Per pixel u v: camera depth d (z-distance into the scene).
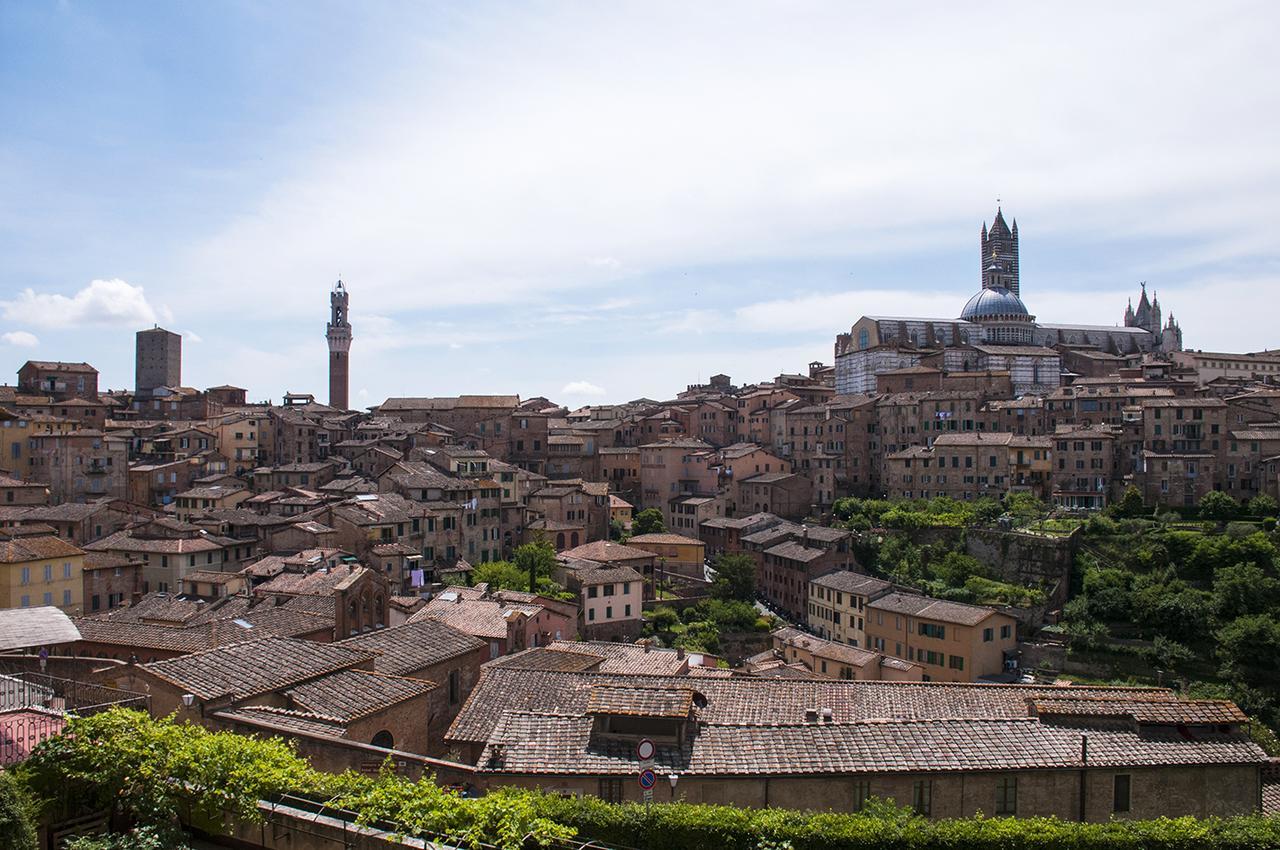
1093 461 170.12
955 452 183.25
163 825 27.69
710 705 46.81
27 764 27.66
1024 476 178.50
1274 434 157.38
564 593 132.25
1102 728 40.75
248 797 28.52
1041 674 124.25
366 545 133.62
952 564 155.88
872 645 129.50
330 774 32.00
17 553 99.19
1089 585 140.38
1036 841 31.95
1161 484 159.50
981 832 31.98
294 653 44.81
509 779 36.38
